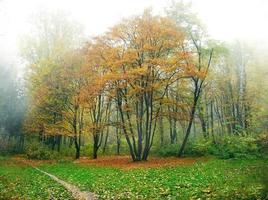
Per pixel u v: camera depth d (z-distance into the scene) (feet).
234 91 171.53
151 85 121.19
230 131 171.94
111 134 237.86
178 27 130.82
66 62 154.61
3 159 138.51
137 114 129.18
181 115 136.36
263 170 41.22
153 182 66.23
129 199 49.88
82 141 224.94
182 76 125.49
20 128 184.34
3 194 56.24
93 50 132.87
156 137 169.58
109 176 81.51
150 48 119.85
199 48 138.92
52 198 53.36
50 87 156.76
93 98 139.03
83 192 58.90
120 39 127.85
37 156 149.48
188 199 45.96
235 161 98.27
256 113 113.91
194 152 137.90
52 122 164.45
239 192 44.09
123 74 118.01
